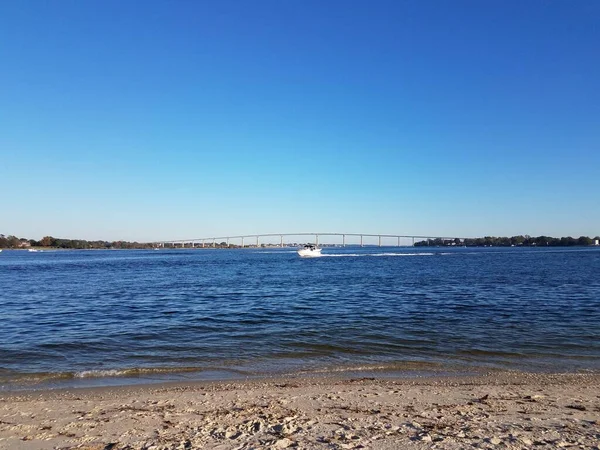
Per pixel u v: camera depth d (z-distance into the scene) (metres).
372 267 79.44
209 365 14.34
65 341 17.78
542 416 9.06
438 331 19.41
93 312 25.86
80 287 42.81
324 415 9.23
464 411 9.45
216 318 23.36
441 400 10.36
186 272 67.31
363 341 17.61
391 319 22.66
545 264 83.00
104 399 10.76
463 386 11.77
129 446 7.58
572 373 13.23
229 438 7.87
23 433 8.33
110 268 79.75
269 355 15.60
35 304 29.89
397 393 11.02
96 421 8.98
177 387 11.91
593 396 10.67
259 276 57.84
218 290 39.22
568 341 17.41
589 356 15.25
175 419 9.06
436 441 7.53
